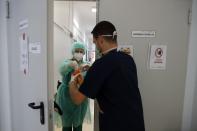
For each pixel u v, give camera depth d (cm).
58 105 230
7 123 194
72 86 158
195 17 164
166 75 166
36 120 133
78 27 523
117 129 120
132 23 159
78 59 243
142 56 162
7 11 175
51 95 122
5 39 186
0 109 193
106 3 156
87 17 588
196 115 173
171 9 160
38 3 119
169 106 170
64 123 246
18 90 167
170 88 168
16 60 167
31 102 139
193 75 169
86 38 712
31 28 131
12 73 180
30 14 131
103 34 123
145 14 158
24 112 155
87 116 290
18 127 172
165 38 162
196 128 174
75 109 241
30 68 137
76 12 470
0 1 181
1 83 190
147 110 169
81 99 129
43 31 116
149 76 165
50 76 120
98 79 116
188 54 167
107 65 117
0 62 188
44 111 122
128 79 121
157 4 158
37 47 125
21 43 151
